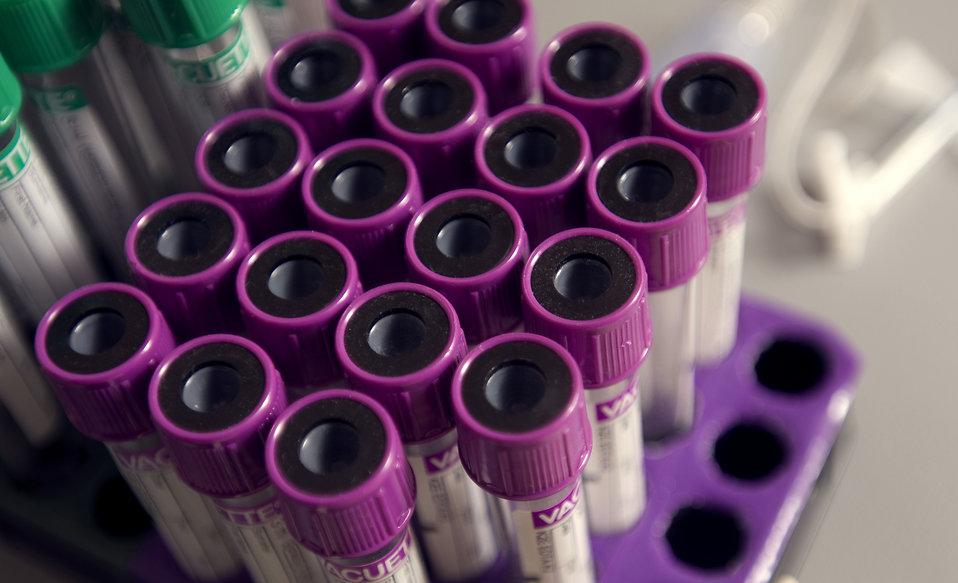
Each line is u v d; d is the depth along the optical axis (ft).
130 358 0.89
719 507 1.03
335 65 0.99
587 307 0.88
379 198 0.93
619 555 1.02
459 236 0.93
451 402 0.88
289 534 0.93
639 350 0.90
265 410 0.88
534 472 0.86
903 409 1.13
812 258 1.20
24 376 1.00
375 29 1.00
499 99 1.00
